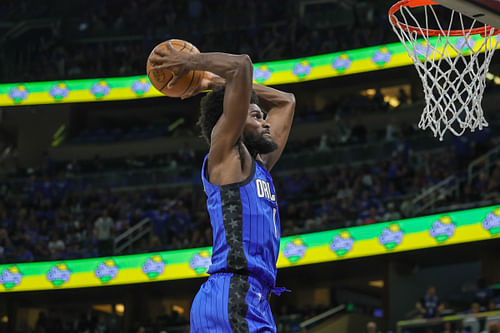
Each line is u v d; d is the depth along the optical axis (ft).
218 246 9.48
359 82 67.10
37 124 76.18
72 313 64.85
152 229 54.90
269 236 9.58
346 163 58.95
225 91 9.42
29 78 61.41
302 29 68.74
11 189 66.18
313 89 71.20
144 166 67.82
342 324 51.37
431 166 52.90
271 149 10.04
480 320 38.11
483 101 59.52
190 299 59.21
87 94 60.95
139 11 77.61
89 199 62.85
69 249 54.54
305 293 58.03
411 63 53.21
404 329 40.93
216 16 75.15
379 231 45.03
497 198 44.75
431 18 46.32
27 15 78.23
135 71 67.41
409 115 63.72
